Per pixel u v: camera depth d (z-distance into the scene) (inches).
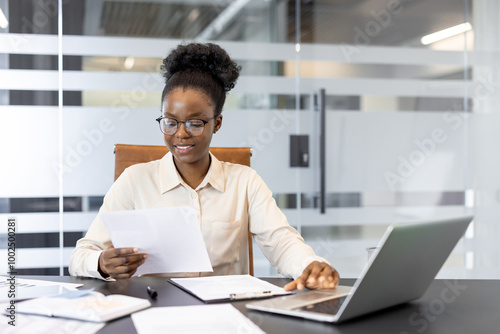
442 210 135.3
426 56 133.2
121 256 44.6
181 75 54.4
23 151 113.7
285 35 124.7
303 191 126.1
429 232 33.7
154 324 32.1
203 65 55.4
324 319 33.5
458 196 136.5
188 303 38.6
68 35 114.6
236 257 57.7
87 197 116.7
